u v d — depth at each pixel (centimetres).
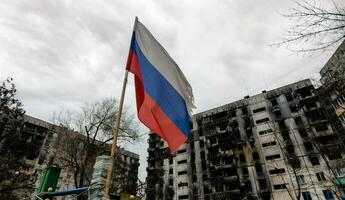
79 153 2225
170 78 601
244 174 4194
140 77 501
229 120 4947
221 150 4691
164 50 627
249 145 4416
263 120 4575
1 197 1769
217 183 4338
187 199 4606
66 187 3550
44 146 3891
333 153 3378
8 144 2061
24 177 1955
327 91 1504
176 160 5225
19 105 2177
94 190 347
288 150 3997
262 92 4919
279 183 3816
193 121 5500
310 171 3612
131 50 515
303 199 3522
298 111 4250
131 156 6056
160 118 506
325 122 3775
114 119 2228
